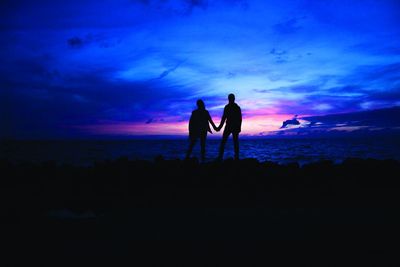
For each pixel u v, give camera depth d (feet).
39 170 21.81
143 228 11.16
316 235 10.17
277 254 8.52
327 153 72.18
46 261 8.09
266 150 88.84
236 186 18.29
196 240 9.77
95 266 7.77
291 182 18.83
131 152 77.97
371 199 16.44
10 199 15.52
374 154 67.92
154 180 18.98
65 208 14.52
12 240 9.84
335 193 17.40
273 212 13.74
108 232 10.69
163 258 8.29
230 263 7.93
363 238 9.78
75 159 56.70
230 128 27.37
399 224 11.40
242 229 10.96
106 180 19.19
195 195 17.28
